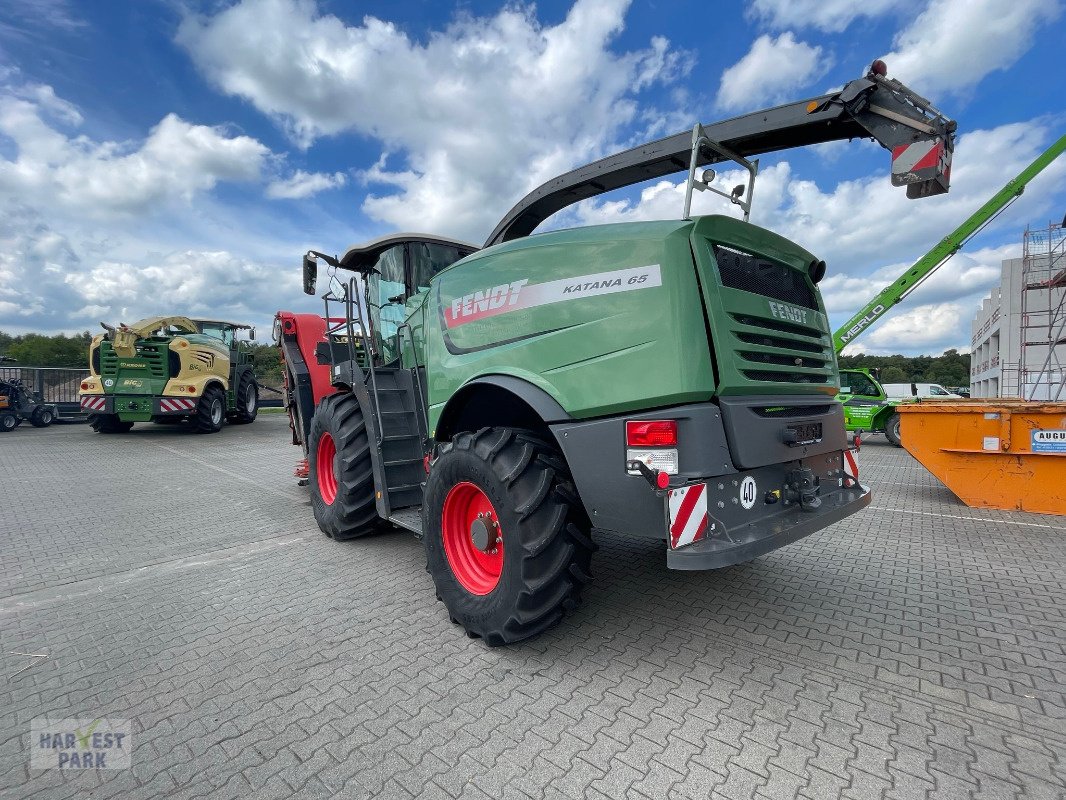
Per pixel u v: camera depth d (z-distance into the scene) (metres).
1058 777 1.88
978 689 2.43
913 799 1.79
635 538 4.77
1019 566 4.04
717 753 2.03
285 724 2.26
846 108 3.25
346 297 4.42
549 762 2.00
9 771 2.00
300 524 5.46
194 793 1.88
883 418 11.56
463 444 2.96
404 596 3.61
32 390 15.52
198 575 4.03
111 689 2.54
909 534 4.90
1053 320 14.70
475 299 3.29
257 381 16.58
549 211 4.75
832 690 2.43
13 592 3.73
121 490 7.12
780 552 4.39
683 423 2.44
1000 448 5.78
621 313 2.59
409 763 2.01
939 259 12.90
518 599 2.64
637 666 2.67
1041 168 11.76
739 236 2.80
